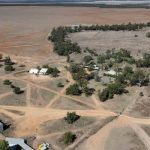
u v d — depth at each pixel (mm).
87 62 154625
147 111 105562
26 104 112125
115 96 116062
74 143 87750
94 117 101812
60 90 123062
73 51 175125
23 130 95812
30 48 187750
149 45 186875
